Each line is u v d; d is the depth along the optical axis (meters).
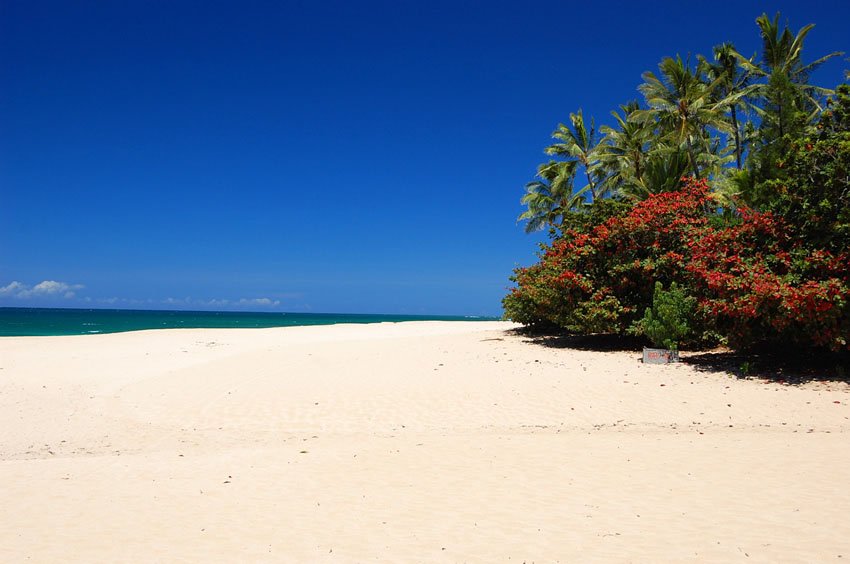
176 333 33.88
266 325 67.19
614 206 20.59
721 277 13.62
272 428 10.27
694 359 15.62
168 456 8.47
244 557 4.55
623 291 18.86
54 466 7.86
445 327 40.69
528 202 40.22
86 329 50.03
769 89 26.20
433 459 7.66
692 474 6.59
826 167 13.34
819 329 12.47
